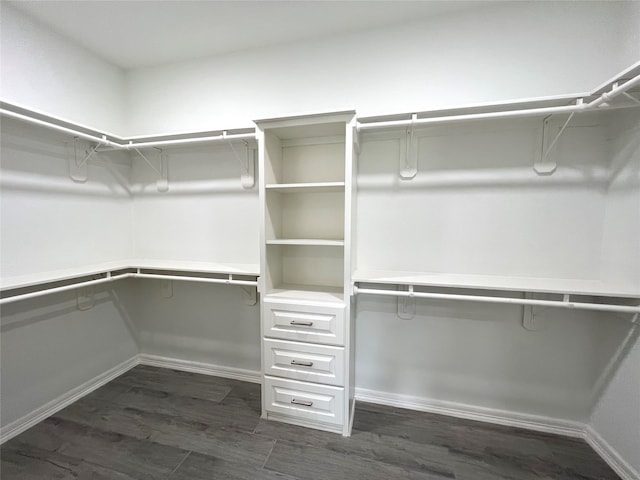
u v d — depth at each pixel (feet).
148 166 7.10
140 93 7.00
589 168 4.68
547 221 4.92
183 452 4.64
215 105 6.49
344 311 4.84
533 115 4.22
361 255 5.84
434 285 4.67
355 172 5.27
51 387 5.60
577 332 4.94
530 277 5.04
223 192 6.63
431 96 5.27
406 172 5.48
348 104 5.69
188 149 6.79
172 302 7.28
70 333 5.95
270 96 6.13
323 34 5.72
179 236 7.00
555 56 4.71
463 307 5.43
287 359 5.17
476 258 5.28
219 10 5.03
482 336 5.38
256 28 5.54
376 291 4.91
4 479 4.14
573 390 5.02
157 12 5.09
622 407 4.24
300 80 5.93
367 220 5.76
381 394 5.95
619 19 4.36
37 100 5.34
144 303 7.48
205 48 6.20
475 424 5.33
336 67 5.72
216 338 7.02
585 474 4.26
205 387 6.53
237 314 6.82
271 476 4.22
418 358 5.73
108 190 6.70
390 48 5.43
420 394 5.76
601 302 4.39
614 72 4.44
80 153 6.07
